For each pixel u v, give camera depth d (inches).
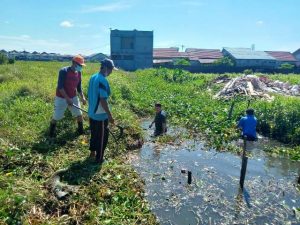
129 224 213.0
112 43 2522.1
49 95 509.7
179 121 546.6
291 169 356.8
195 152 391.2
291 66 2351.1
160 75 1327.5
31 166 268.1
